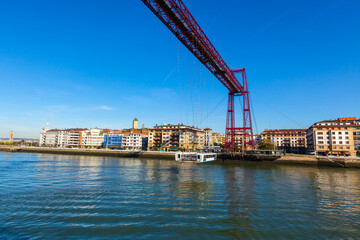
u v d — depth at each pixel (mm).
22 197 25406
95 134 167375
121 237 15641
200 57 57562
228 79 75500
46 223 17906
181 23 41969
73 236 15711
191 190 30531
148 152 104750
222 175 47031
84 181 35938
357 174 52656
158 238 15562
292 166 74188
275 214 20781
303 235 16391
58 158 91312
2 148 152000
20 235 15766
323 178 44469
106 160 86438
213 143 178500
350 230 17469
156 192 28781
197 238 15609
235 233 16484
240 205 23469
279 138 145750
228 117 90500
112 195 26719
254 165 76812
